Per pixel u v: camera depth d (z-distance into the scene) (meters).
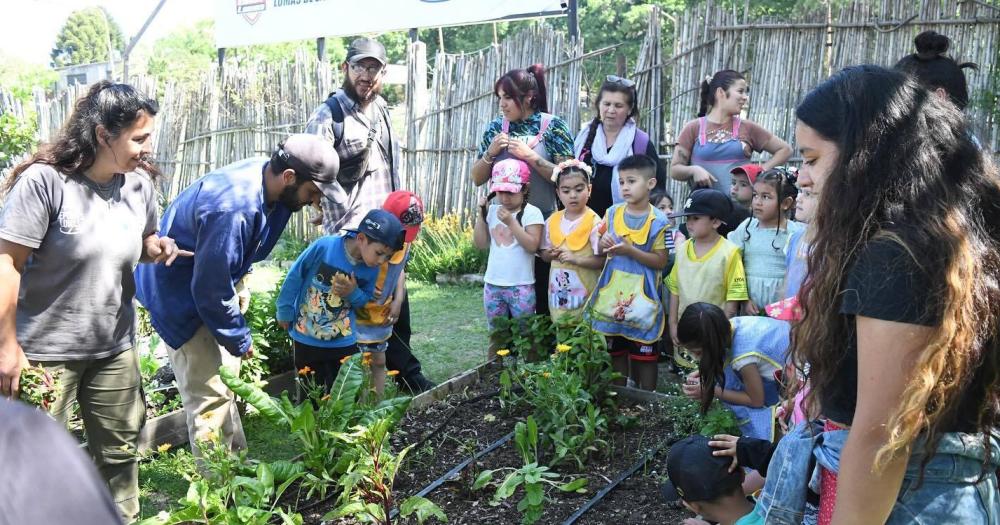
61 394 3.41
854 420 1.77
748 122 6.29
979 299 1.70
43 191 3.21
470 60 9.94
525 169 5.60
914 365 1.68
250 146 12.09
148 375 5.34
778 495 2.17
